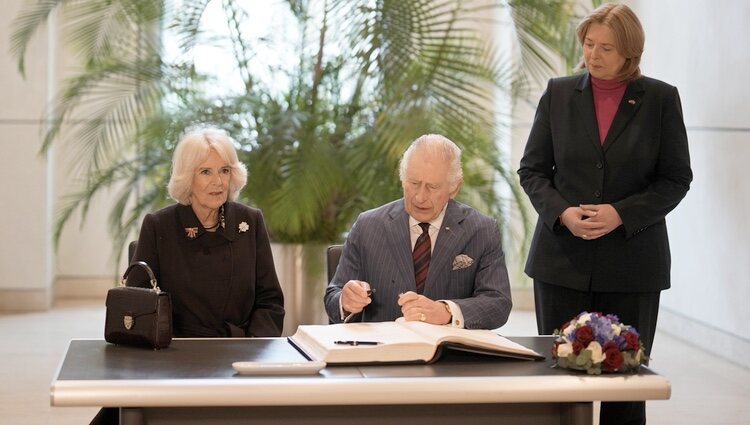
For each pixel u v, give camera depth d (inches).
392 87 216.2
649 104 146.0
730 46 247.4
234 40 249.3
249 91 243.0
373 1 224.4
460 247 135.3
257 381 95.6
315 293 223.3
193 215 144.9
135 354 111.0
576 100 148.4
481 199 238.1
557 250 147.4
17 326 301.1
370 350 105.2
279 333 146.9
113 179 244.8
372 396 95.5
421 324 115.6
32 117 324.5
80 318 316.8
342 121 235.1
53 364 249.0
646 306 147.3
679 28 280.8
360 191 224.2
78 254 356.2
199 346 116.4
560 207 144.0
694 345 275.9
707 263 266.7
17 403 209.0
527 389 97.8
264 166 222.4
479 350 107.6
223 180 142.9
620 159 145.2
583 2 310.5
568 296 147.7
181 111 232.8
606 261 145.0
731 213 250.1
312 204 213.5
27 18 253.0
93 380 96.3
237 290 145.2
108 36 244.5
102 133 242.7
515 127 299.4
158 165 239.0
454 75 223.8
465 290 135.7
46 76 323.6
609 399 99.2
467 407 102.3
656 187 145.0
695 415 203.2
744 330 246.1
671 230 294.0
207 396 94.2
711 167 261.7
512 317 327.3
